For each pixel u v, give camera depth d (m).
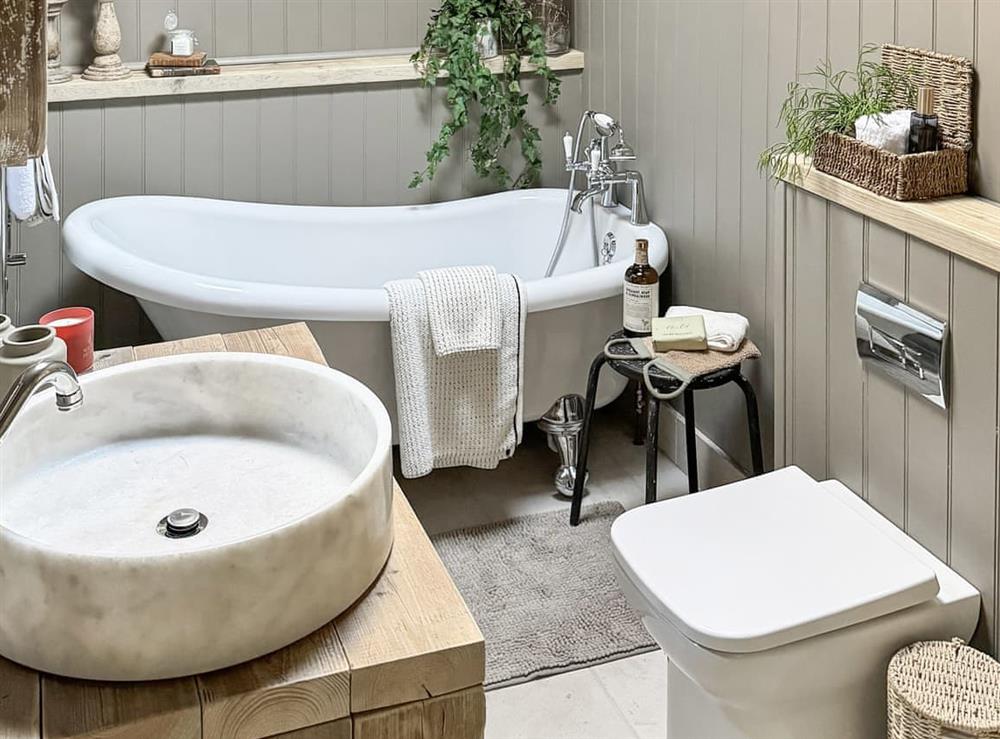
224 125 3.61
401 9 3.86
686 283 3.32
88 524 1.43
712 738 2.16
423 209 3.72
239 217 3.55
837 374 2.39
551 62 3.82
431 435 3.04
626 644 2.68
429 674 1.25
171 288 2.94
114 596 1.13
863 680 2.05
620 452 3.58
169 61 3.49
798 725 2.05
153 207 3.46
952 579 2.11
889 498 2.28
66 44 3.56
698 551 2.13
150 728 1.15
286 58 3.78
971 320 1.99
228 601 1.16
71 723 1.13
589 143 3.89
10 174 1.95
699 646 1.95
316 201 3.76
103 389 1.57
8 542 1.15
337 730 1.23
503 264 3.82
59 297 3.55
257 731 1.19
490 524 3.18
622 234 3.45
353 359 3.05
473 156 3.81
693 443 2.96
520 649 2.66
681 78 3.22
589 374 3.10
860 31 2.43
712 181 3.12
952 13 2.15
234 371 1.62
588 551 3.04
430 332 2.96
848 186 2.24
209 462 1.58
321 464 1.57
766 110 2.82
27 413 1.49
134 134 3.52
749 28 2.85
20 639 1.18
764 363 2.97
